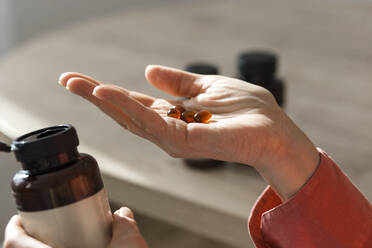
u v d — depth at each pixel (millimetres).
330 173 562
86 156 478
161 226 1153
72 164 468
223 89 615
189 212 839
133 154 967
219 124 544
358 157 926
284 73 1309
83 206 465
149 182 877
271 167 562
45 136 479
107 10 2373
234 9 1855
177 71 636
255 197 833
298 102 1149
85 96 534
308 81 1257
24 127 1059
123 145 999
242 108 595
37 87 1295
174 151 545
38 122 1088
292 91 1208
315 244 558
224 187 861
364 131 1007
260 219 593
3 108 1169
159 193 861
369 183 851
